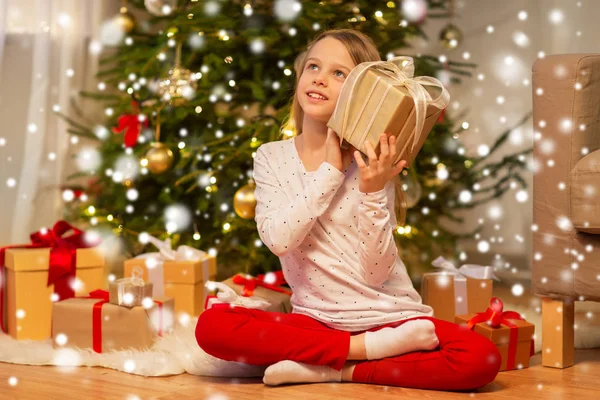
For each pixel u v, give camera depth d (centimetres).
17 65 258
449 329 145
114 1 279
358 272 151
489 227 322
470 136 324
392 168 143
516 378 154
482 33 323
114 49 283
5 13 249
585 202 154
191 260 194
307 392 141
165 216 239
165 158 220
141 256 197
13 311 186
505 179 262
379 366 145
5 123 258
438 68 250
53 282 187
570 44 279
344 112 144
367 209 143
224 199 238
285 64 242
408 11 242
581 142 158
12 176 258
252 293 178
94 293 176
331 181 145
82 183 273
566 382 151
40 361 162
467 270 185
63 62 258
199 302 195
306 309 155
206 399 136
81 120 269
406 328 143
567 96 159
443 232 267
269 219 152
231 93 243
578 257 158
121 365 158
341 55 153
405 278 156
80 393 140
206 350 148
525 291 254
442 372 141
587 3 276
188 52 246
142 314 165
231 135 229
